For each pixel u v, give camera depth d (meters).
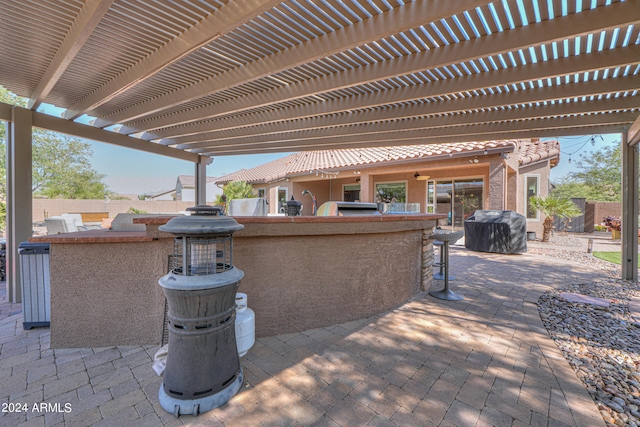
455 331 3.12
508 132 5.79
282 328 3.02
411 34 2.92
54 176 14.34
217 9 2.53
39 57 3.32
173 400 1.90
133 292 2.75
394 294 3.83
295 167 13.40
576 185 22.83
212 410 1.91
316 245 3.14
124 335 2.76
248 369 2.39
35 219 12.12
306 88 3.97
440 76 3.77
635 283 5.04
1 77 3.85
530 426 1.78
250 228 2.74
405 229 3.87
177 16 2.61
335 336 2.99
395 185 12.46
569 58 3.16
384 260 3.67
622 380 2.27
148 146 6.62
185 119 5.10
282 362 2.50
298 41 3.07
